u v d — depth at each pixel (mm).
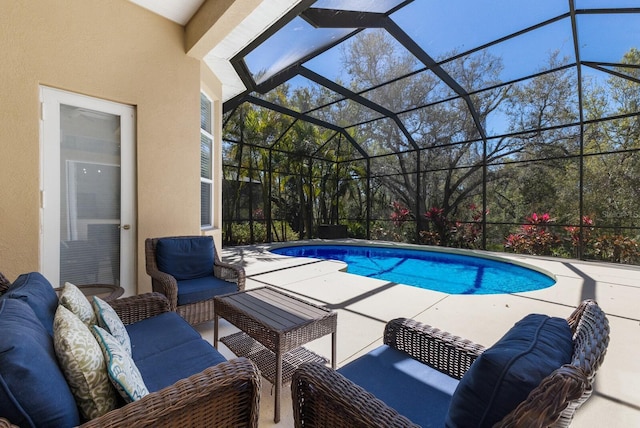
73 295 1484
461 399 868
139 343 1667
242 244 9008
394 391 1275
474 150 8523
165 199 3674
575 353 887
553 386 691
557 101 6684
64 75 2916
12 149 2633
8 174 2615
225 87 5746
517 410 706
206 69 4719
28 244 2707
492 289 5879
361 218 11133
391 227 10320
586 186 6980
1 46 2580
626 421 1592
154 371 1400
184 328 1878
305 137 9828
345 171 11469
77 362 953
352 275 4879
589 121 6582
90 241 3154
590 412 1663
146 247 3041
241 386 1113
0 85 2576
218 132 5352
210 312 2754
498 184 8227
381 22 4457
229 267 3049
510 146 7918
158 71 3594
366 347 2422
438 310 3275
